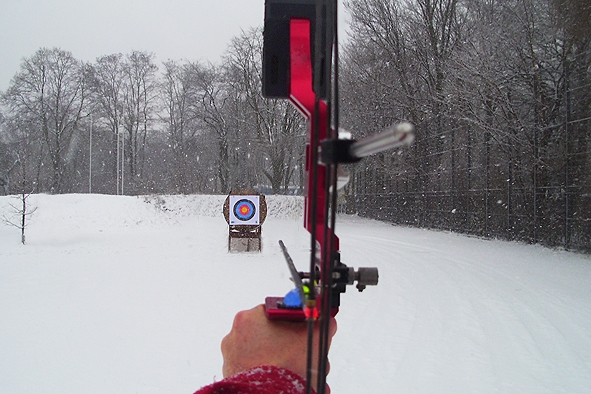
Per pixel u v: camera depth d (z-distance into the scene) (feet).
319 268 3.73
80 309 25.18
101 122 161.17
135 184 133.49
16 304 26.32
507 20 58.44
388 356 18.19
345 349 18.97
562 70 53.31
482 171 67.72
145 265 40.98
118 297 28.07
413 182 90.68
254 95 125.49
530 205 57.41
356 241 61.21
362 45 103.65
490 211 65.77
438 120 83.76
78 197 80.02
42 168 151.02
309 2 4.21
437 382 15.83
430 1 96.84
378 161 104.42
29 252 49.93
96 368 16.96
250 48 126.00
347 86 104.53
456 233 73.41
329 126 3.20
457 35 85.51
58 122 149.89
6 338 20.22
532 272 36.65
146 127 162.40
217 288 30.66
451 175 76.23
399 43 98.48
